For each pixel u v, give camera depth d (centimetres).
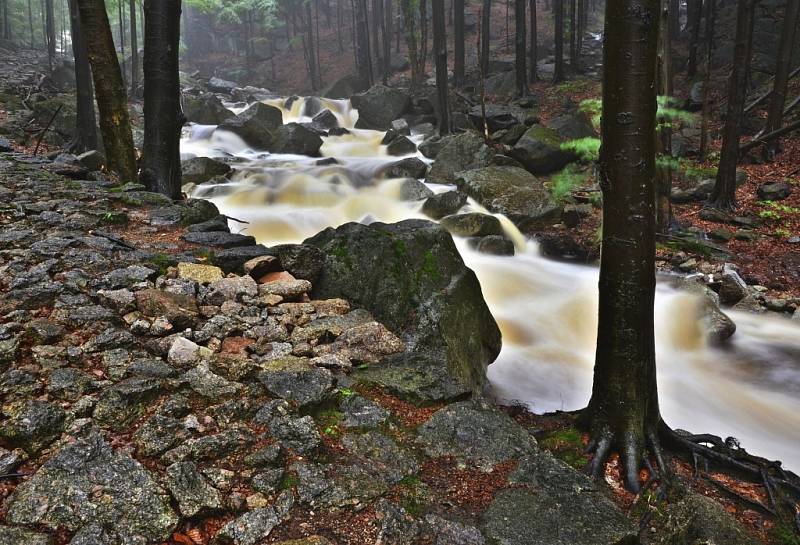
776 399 590
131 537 203
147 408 281
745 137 1614
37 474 225
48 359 311
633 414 315
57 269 439
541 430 358
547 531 228
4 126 1494
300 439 269
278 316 417
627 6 285
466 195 1205
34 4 4422
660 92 934
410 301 447
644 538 242
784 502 286
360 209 1198
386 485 248
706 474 313
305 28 3684
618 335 316
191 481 232
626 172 301
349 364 360
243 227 1018
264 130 1789
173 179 867
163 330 361
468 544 218
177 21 837
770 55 2028
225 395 299
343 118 2408
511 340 680
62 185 761
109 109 882
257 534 212
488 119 1858
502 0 3878
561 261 1055
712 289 883
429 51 3338
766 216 1151
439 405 327
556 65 2362
